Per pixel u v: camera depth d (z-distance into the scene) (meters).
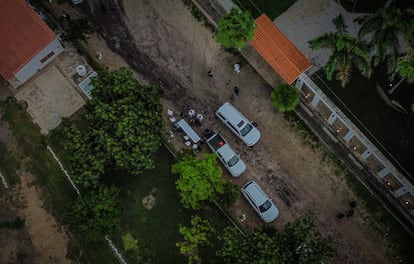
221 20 48.31
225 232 41.56
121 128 43.47
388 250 47.94
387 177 48.41
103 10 53.44
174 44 53.00
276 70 49.41
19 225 48.09
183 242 47.34
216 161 49.53
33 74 51.69
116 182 48.69
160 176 49.06
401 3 50.50
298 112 50.91
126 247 47.38
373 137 49.81
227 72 52.12
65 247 47.59
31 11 50.28
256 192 47.56
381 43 42.44
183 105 51.34
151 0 53.72
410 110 50.34
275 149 50.28
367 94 50.88
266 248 39.75
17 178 49.25
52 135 50.31
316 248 40.66
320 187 49.47
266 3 53.41
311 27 53.00
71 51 52.50
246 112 51.16
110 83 45.81
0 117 50.88
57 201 48.59
